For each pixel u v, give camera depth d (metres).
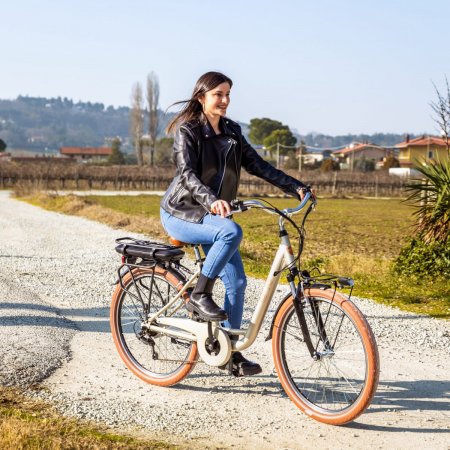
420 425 4.15
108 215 23.41
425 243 10.14
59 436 3.74
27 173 62.25
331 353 4.09
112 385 4.80
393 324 6.97
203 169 4.41
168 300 4.76
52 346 5.70
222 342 4.34
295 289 4.19
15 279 9.34
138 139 109.81
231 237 4.19
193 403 4.48
